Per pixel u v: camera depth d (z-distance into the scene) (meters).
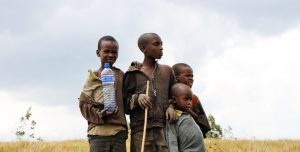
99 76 7.12
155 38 7.25
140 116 7.15
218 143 17.66
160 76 7.35
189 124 7.25
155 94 7.21
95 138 6.96
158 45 7.25
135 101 7.04
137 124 7.16
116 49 7.14
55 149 16.67
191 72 7.87
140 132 7.12
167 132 7.20
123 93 7.31
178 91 7.29
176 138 7.18
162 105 7.25
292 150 19.27
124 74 7.35
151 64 7.38
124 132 7.09
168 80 7.45
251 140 20.44
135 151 7.18
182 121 7.25
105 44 7.09
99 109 6.94
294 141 20.89
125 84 7.32
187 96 7.28
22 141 17.47
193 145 7.23
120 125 7.03
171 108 7.22
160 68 7.42
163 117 7.23
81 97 7.06
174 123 7.26
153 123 7.12
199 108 7.90
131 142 7.28
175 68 7.91
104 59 7.10
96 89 7.03
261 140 20.66
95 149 6.94
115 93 7.12
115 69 7.31
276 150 18.72
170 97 7.47
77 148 16.94
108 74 6.88
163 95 7.29
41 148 16.77
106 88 6.85
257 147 18.28
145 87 7.22
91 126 7.04
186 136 7.21
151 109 7.15
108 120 6.95
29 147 16.80
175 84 7.40
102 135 6.92
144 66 7.38
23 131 18.86
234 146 18.22
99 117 6.92
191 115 7.64
